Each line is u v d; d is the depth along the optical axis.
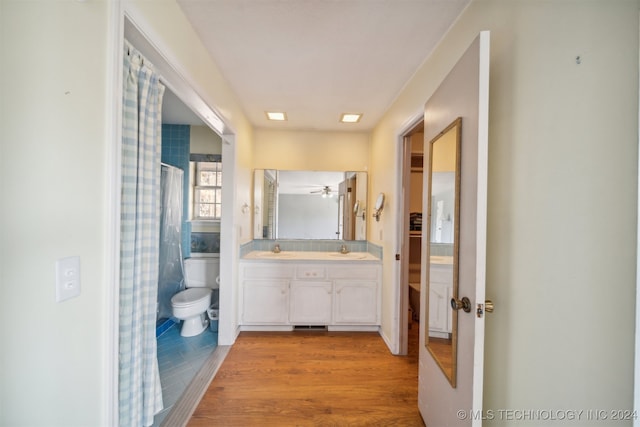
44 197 0.66
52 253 0.68
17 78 0.60
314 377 1.90
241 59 1.75
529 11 0.86
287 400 1.66
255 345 2.38
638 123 0.57
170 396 1.69
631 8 0.59
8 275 0.59
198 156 3.12
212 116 1.89
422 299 1.53
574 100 0.71
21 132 0.61
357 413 1.56
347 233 3.23
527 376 0.86
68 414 0.73
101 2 0.80
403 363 2.11
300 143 3.20
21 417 0.62
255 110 2.60
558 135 0.76
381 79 1.99
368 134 3.24
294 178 3.20
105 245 0.83
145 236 1.18
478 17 1.17
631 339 0.58
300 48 1.63
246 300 2.63
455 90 1.16
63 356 0.71
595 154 0.66
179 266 2.85
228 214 2.38
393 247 2.30
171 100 2.42
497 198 1.02
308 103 2.42
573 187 0.71
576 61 0.71
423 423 1.49
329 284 2.67
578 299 0.69
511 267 0.94
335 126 3.04
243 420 1.49
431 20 1.37
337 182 3.23
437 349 1.32
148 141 1.18
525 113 0.88
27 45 0.61
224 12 1.34
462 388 1.04
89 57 0.77
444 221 1.28
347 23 1.41
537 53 0.83
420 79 1.80
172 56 1.23
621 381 0.60
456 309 1.08
